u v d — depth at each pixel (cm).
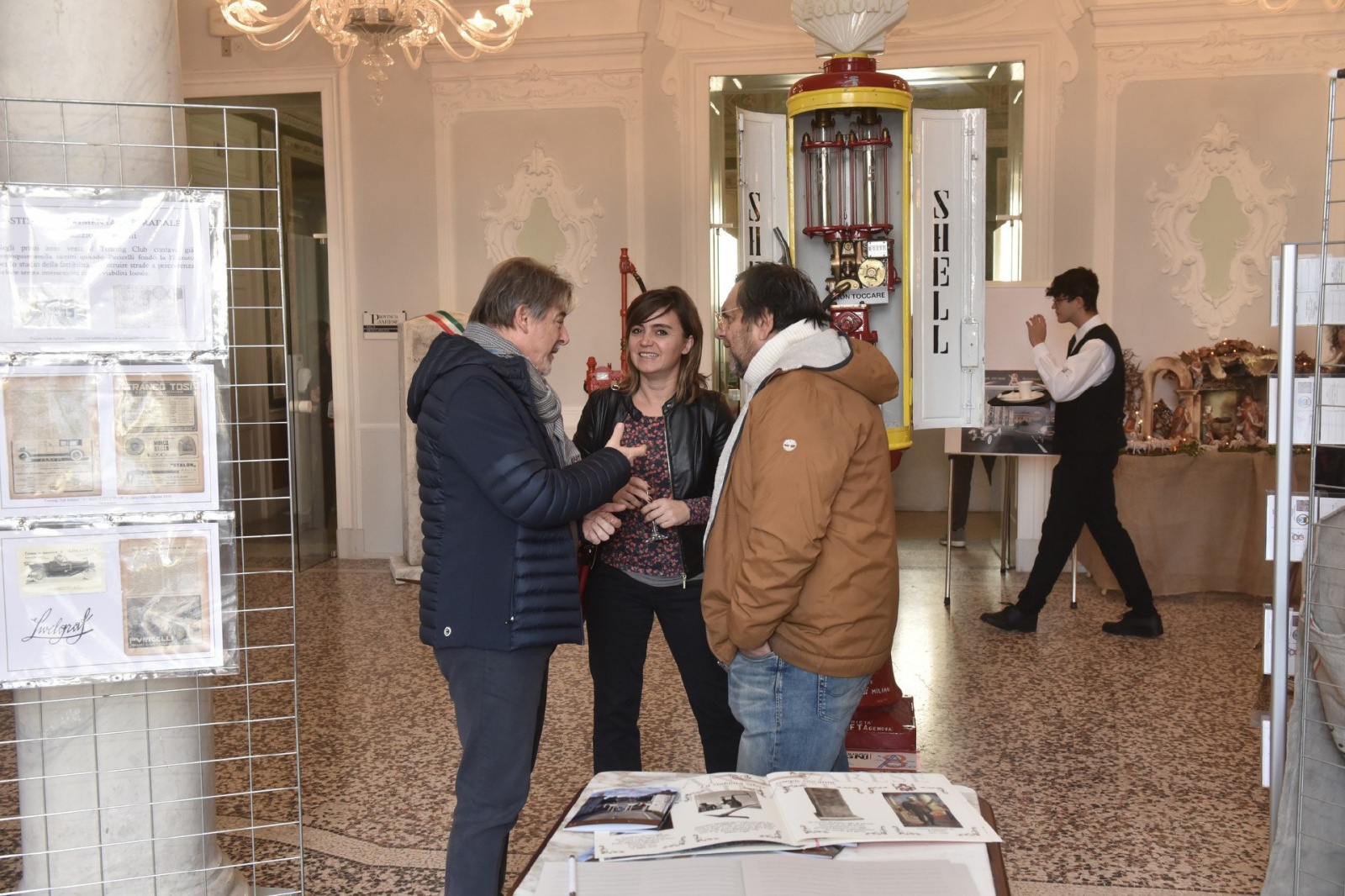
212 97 691
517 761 217
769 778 169
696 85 654
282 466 724
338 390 699
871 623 211
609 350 678
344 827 305
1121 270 627
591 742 372
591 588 273
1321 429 214
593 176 670
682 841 146
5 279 205
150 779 229
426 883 272
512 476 206
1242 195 613
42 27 228
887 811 157
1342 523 198
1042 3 623
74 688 230
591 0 658
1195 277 620
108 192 209
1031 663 463
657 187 665
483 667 214
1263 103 607
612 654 272
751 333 223
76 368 208
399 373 652
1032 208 632
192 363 214
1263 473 555
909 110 326
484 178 679
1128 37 614
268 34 682
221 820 309
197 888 244
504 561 213
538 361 231
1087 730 381
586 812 157
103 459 210
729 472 222
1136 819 309
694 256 663
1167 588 569
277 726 390
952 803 160
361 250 691
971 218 352
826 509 199
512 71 670
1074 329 548
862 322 328
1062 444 503
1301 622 204
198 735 245
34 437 207
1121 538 500
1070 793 328
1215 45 607
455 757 358
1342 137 600
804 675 212
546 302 226
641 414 275
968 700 415
